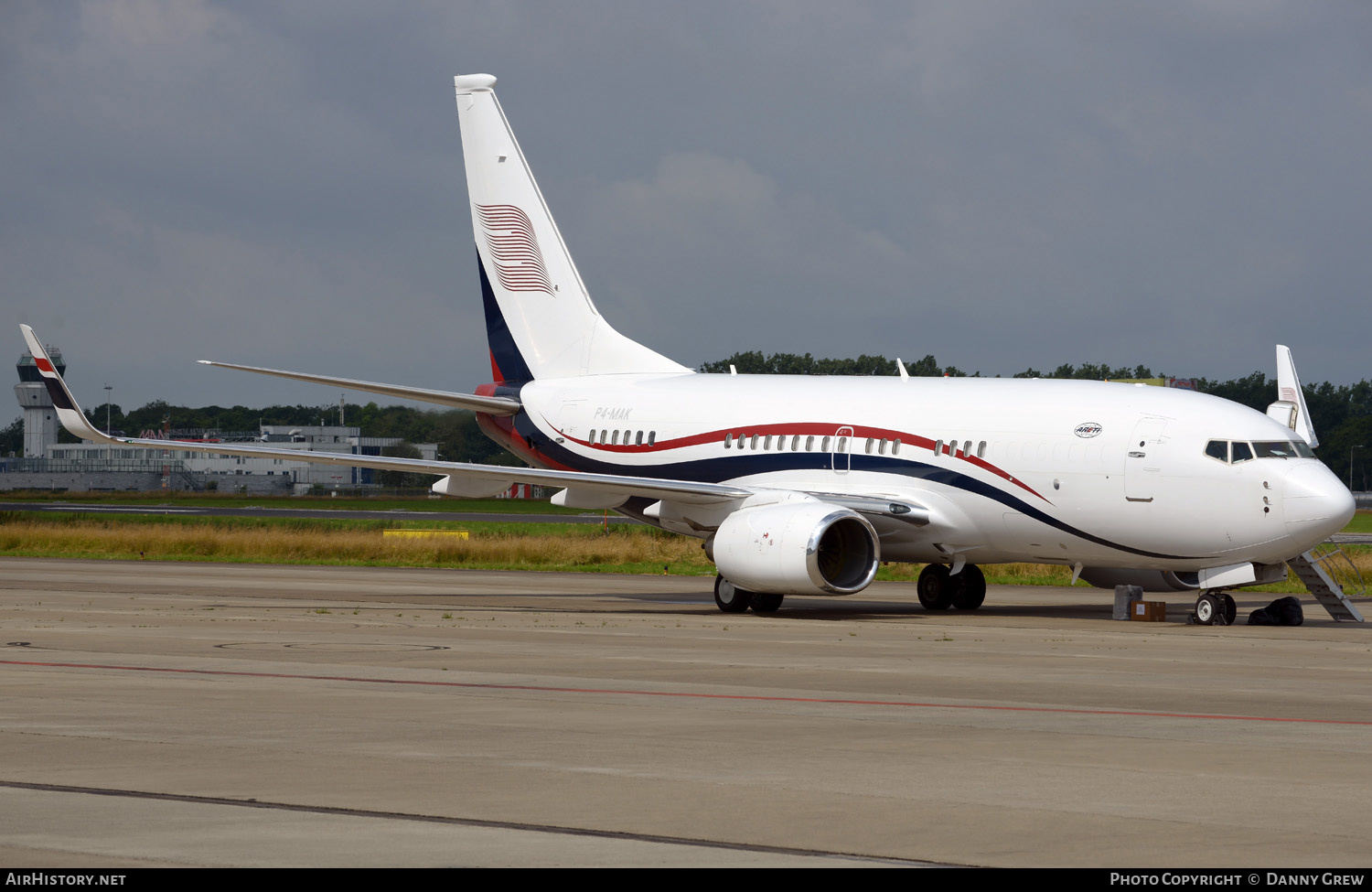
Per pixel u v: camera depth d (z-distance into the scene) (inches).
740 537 2650.1
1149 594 3435.0
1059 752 1144.8
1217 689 1589.6
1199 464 2459.4
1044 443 2625.5
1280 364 4023.1
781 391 3065.9
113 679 1595.7
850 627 2436.0
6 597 2979.8
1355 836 852.0
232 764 1069.8
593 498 3016.7
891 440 2824.8
